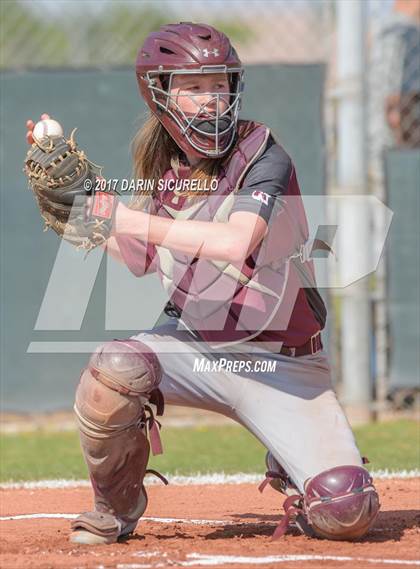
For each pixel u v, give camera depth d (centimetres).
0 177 2483
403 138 2984
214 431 2464
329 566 1037
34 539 1214
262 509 1497
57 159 1076
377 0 2991
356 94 2509
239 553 1107
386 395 2595
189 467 1961
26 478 1869
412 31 2975
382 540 1186
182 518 1411
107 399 1095
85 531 1170
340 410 1206
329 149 2628
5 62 3291
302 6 2956
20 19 3297
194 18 3028
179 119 1158
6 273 2480
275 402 1185
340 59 2536
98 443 1123
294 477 1172
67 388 2484
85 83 2477
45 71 2481
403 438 2283
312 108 2470
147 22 3306
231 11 2942
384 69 2986
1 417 2597
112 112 2472
